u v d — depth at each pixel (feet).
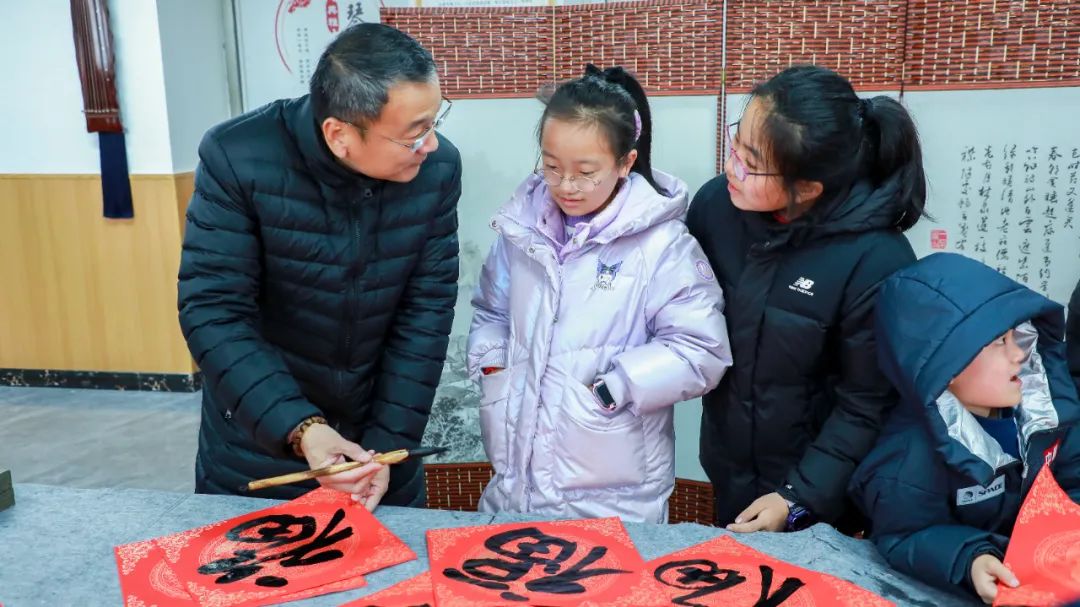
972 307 3.19
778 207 4.13
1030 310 3.18
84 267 12.82
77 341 13.11
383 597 3.24
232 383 4.11
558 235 4.72
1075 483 3.59
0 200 12.80
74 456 10.40
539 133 4.25
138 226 12.52
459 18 8.60
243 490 4.86
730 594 3.21
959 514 3.49
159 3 11.72
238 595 3.27
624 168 4.39
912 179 4.11
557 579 3.33
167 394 12.89
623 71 4.60
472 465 9.43
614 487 4.57
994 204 7.88
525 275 4.74
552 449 4.54
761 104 3.83
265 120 4.31
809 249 4.29
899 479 3.50
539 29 8.54
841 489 4.13
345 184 4.27
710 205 4.85
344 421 5.00
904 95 7.81
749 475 4.90
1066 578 3.02
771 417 4.64
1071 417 3.43
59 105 12.36
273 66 10.69
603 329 4.52
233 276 4.29
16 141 12.58
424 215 4.60
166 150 12.19
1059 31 7.30
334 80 3.75
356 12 10.36
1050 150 7.59
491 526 3.85
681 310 4.39
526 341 4.69
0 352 13.34
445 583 3.30
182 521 3.94
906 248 4.21
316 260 4.41
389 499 4.95
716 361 4.36
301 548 3.66
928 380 3.20
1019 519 3.27
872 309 4.09
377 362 4.93
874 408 4.14
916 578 3.39
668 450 4.70
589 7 8.36
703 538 3.72
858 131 3.87
